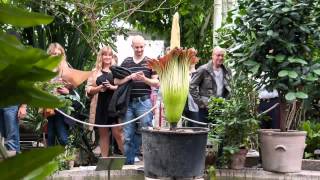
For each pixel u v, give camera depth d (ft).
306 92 14.07
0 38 1.33
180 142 9.78
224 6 19.42
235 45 14.12
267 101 16.12
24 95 1.43
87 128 17.47
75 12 19.89
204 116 15.23
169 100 10.32
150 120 14.76
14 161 1.34
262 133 13.19
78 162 16.51
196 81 15.10
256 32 13.48
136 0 20.93
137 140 14.89
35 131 15.60
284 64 12.80
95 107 15.56
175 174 9.81
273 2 13.15
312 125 17.34
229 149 13.01
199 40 27.68
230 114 13.56
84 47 19.77
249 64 13.26
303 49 13.23
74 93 16.17
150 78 14.66
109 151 16.65
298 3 12.96
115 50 21.76
